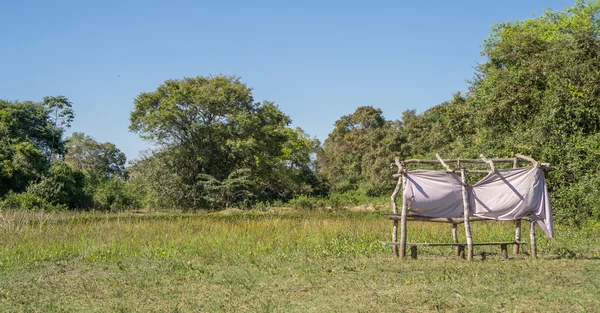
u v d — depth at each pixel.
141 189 45.34
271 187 49.94
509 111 25.09
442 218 12.99
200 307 7.91
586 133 21.70
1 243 14.90
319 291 8.85
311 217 25.86
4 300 8.62
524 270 10.45
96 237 15.78
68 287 9.62
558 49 24.50
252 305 7.94
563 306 7.42
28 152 41.19
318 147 67.19
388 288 8.95
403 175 12.62
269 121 49.16
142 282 9.90
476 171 13.12
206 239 15.45
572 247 14.19
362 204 44.44
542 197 12.80
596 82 21.92
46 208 35.16
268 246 14.43
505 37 31.97
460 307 7.53
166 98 44.81
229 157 46.00
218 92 44.91
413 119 65.81
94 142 84.38
